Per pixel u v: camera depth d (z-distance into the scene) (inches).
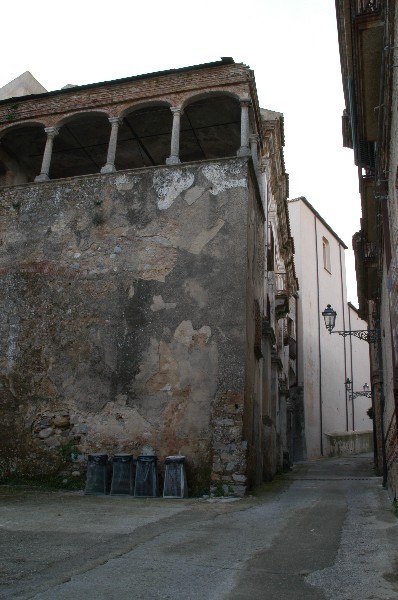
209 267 490.0
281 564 202.2
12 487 463.5
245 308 471.8
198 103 601.3
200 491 429.7
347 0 390.6
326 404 1465.3
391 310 313.7
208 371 460.1
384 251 405.7
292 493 491.8
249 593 164.1
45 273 534.9
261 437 593.9
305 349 1347.2
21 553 213.5
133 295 501.7
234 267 483.5
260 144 658.8
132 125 647.8
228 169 516.1
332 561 208.4
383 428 618.8
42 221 553.6
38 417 491.8
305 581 179.3
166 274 499.2
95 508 353.1
